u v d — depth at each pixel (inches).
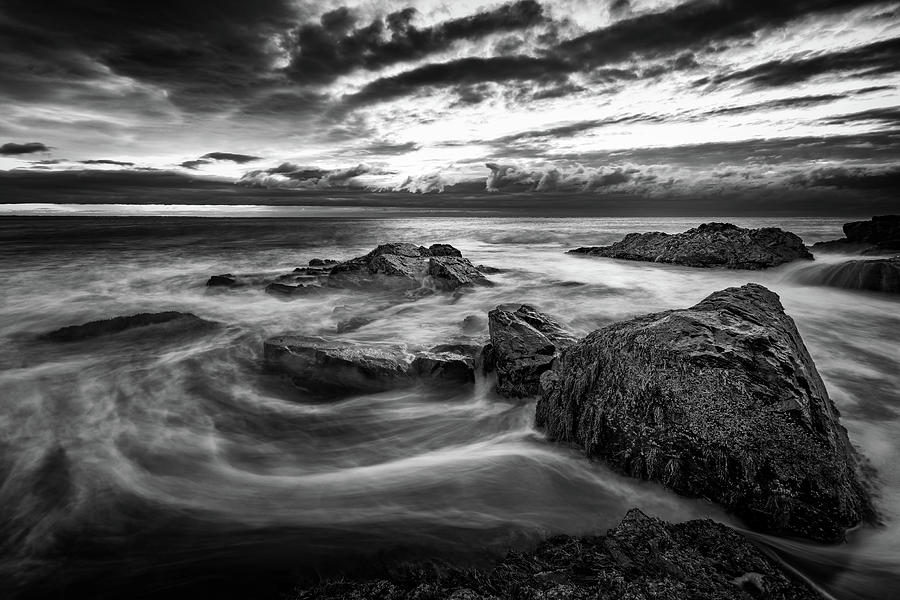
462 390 327.9
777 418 180.5
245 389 345.4
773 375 190.7
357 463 245.6
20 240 1576.0
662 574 134.6
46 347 437.7
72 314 576.7
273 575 146.5
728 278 767.1
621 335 235.3
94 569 157.1
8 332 494.0
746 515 175.9
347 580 143.5
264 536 171.8
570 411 238.1
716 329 216.2
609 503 192.2
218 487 216.8
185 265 1037.2
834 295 636.7
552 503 192.5
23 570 158.1
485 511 187.3
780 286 702.5
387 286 682.2
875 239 914.7
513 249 1353.3
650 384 205.9
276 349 374.3
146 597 140.9
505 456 229.9
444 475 218.1
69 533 179.6
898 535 169.5
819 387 227.9
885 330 479.2
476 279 717.3
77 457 246.4
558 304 604.7
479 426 280.4
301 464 244.5
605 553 147.7
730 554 145.2
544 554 153.0
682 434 192.2
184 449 258.7
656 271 845.8
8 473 228.2
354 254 1267.2
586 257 1082.1
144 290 740.0
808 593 131.6
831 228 2223.2
